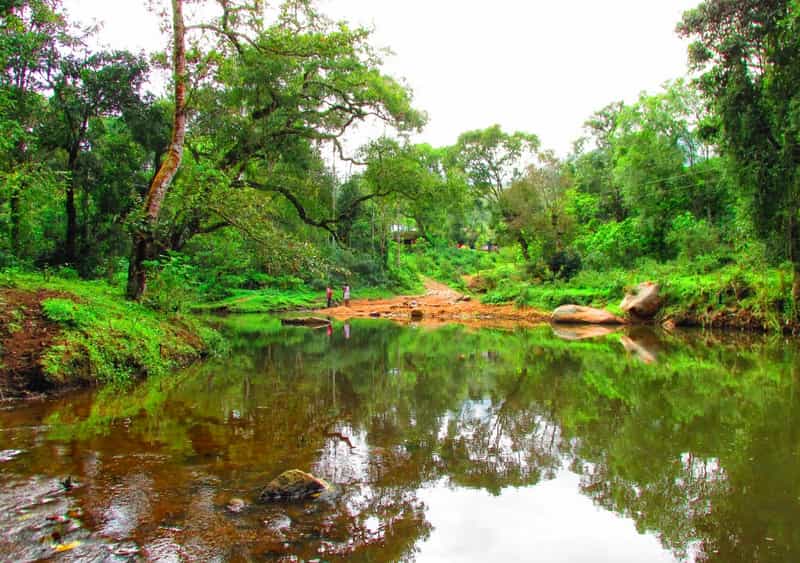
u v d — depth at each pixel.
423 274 42.12
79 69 14.12
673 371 8.94
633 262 25.53
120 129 16.62
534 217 27.44
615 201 31.94
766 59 12.94
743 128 13.18
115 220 15.62
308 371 8.59
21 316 6.73
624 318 18.53
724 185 22.91
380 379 7.98
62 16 13.27
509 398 6.78
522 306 22.98
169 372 8.05
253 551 2.68
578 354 11.04
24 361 6.15
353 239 35.84
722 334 14.91
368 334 15.14
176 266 10.77
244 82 11.43
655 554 2.84
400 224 46.66
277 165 14.23
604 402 6.60
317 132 13.41
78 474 3.62
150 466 3.84
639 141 25.95
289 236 11.38
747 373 8.74
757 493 3.71
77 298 8.03
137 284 9.83
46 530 2.78
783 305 14.57
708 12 13.02
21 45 11.62
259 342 12.87
